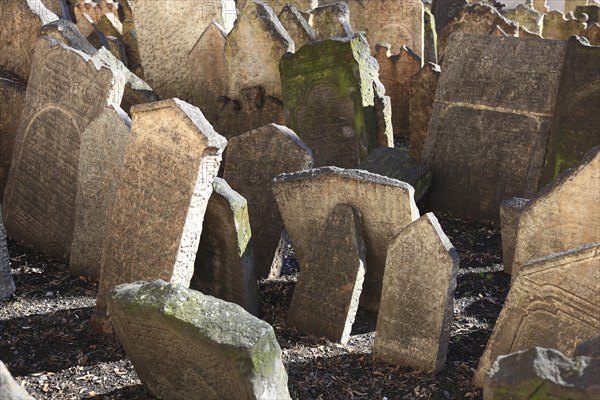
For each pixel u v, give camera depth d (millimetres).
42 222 6707
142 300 3979
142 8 10211
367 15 13477
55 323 5398
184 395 4289
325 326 5453
